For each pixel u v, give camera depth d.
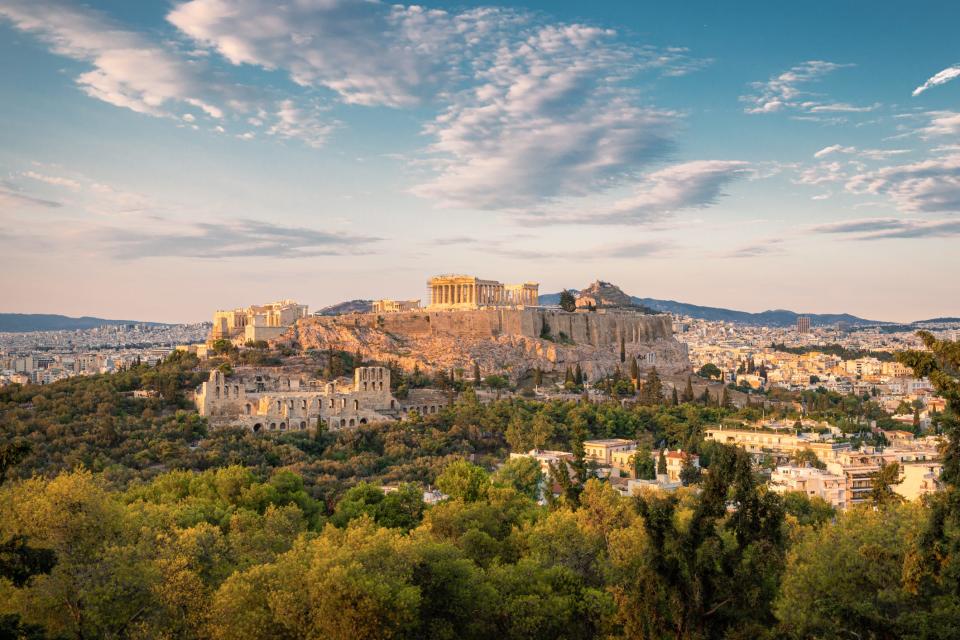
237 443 198.62
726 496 75.31
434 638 79.25
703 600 72.50
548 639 82.31
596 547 95.50
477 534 100.81
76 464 160.38
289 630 72.69
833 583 75.75
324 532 92.06
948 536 67.69
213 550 88.94
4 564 63.75
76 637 73.19
